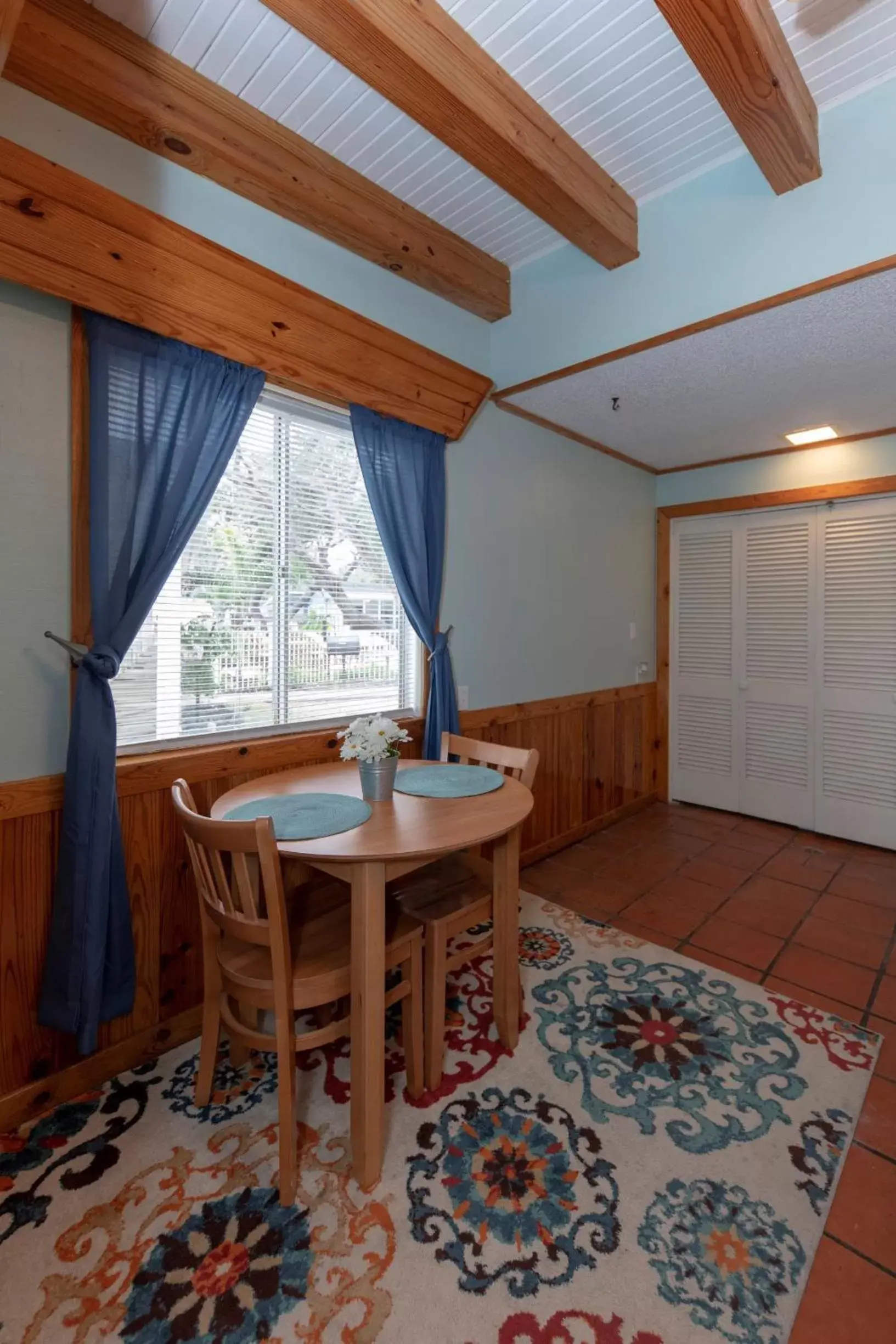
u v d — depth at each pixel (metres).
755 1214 1.35
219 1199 1.39
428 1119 1.61
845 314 2.12
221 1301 1.17
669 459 4.00
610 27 1.58
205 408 1.89
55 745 1.68
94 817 1.66
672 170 2.18
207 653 2.10
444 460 2.80
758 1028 1.98
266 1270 1.23
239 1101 1.69
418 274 2.48
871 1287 1.19
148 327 1.73
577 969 2.32
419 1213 1.35
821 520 3.72
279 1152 1.38
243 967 1.50
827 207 1.93
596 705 3.85
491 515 3.06
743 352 2.43
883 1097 1.69
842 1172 1.45
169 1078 1.79
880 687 3.53
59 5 1.50
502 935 1.86
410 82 1.54
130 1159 1.50
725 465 4.06
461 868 2.06
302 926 1.67
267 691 2.27
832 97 1.86
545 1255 1.26
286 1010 1.38
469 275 2.60
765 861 3.38
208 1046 1.65
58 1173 1.46
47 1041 1.68
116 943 1.73
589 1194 1.40
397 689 2.75
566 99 1.83
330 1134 1.57
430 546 2.70
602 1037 1.94
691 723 4.38
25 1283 1.21
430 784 2.00
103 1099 1.70
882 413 3.12
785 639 3.90
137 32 1.62
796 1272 1.22
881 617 3.52
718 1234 1.30
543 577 3.40
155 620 1.97
